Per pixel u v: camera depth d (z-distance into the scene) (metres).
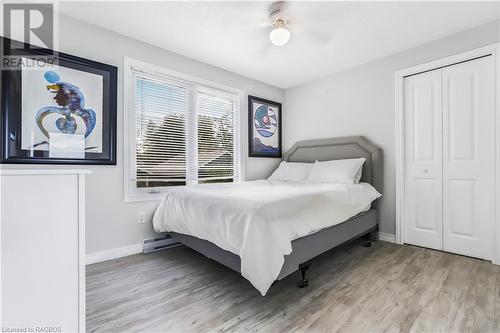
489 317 1.42
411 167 2.80
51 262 0.88
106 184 2.37
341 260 2.35
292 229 1.67
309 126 3.84
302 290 1.77
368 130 3.13
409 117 2.81
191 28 2.37
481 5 2.01
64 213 0.90
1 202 0.79
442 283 1.85
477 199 2.36
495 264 2.21
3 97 1.87
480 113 2.34
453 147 2.50
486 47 2.27
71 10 2.09
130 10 2.09
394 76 2.89
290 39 2.54
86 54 2.27
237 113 3.60
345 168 2.92
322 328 1.34
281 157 4.20
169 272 2.09
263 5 2.01
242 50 2.83
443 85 2.57
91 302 1.61
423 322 1.38
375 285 1.83
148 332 1.32
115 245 2.43
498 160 2.20
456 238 2.49
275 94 4.12
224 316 1.46
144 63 2.64
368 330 1.32
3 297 0.80
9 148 1.88
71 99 2.16
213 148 3.34
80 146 2.20
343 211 2.27
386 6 2.01
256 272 1.47
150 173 2.71
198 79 3.10
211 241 1.85
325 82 3.62
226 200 1.84
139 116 2.64
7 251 0.80
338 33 2.43
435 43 2.58
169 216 2.37
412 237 2.79
